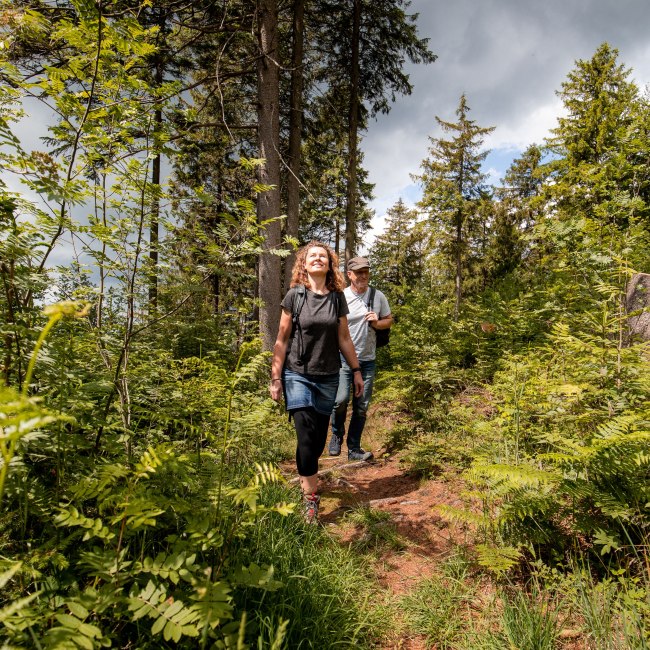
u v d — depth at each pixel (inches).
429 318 294.8
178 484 77.0
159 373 125.7
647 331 159.9
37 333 65.6
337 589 83.6
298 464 112.0
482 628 75.9
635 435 78.5
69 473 73.3
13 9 75.4
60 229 75.6
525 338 243.3
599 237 141.6
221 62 366.9
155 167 320.2
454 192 754.8
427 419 188.2
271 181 312.7
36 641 42.4
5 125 63.2
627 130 142.4
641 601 69.9
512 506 83.8
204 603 49.9
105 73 87.2
